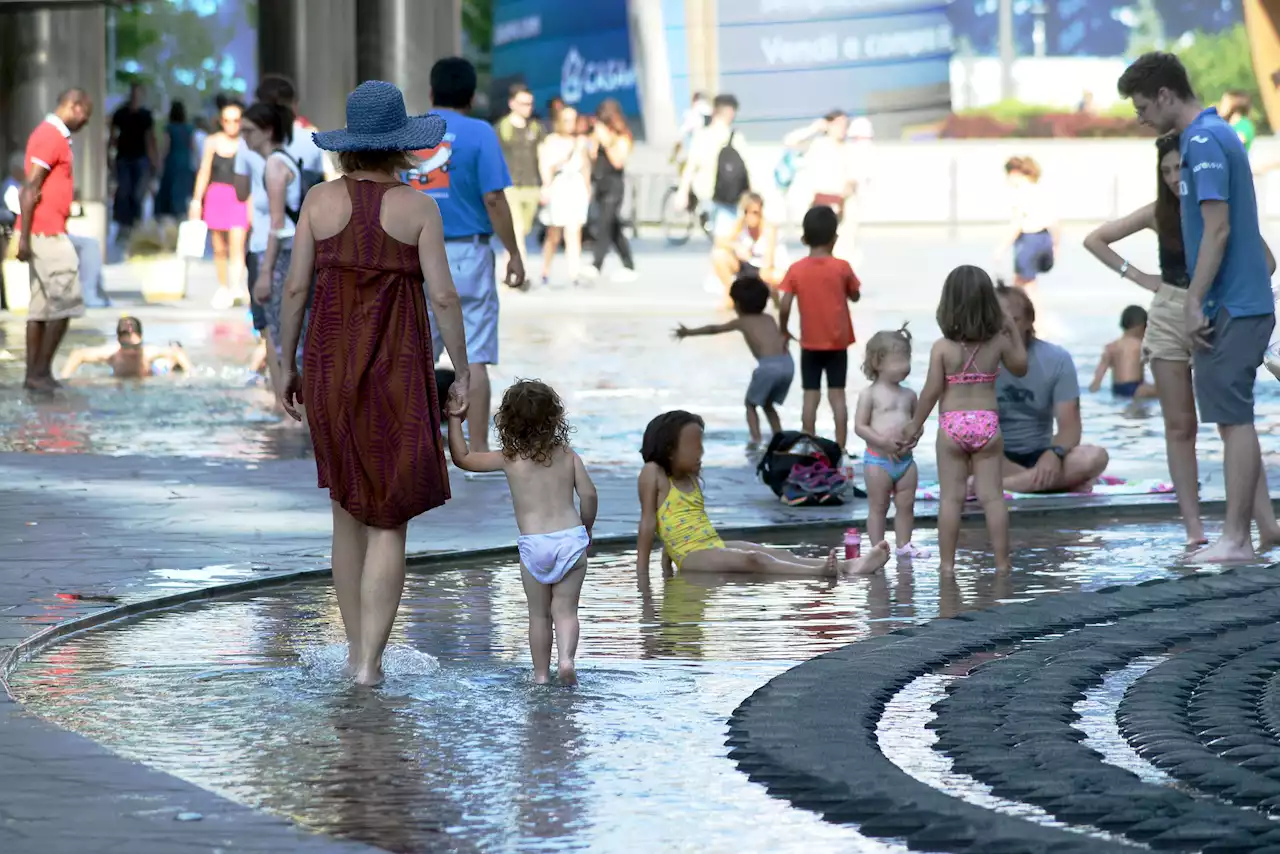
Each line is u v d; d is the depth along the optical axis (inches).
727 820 431.2
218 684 571.5
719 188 2256.4
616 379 1555.1
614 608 709.3
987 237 3651.6
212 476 1022.4
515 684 576.4
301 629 658.2
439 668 598.5
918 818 425.1
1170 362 853.2
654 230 3823.8
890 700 559.2
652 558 828.0
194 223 2210.9
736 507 949.2
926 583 765.9
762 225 2204.7
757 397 1190.3
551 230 2586.1
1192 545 854.5
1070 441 996.6
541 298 2380.7
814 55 4151.1
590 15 4298.7
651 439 778.8
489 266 1034.1
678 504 789.9
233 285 2311.8
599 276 2728.8
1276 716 532.7
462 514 917.2
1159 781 470.6
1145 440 1219.9
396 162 597.3
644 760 485.7
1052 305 2265.0
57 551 792.9
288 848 394.6
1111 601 705.6
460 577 768.9
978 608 709.9
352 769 476.7
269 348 1259.8
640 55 4165.8
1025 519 939.3
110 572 747.4
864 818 429.4
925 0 4128.9
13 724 497.0
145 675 583.8
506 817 434.3
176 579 733.9
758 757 482.0
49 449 1131.9
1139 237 3526.1
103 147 2511.1
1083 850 396.5
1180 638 642.8
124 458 1091.3
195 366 1647.4
